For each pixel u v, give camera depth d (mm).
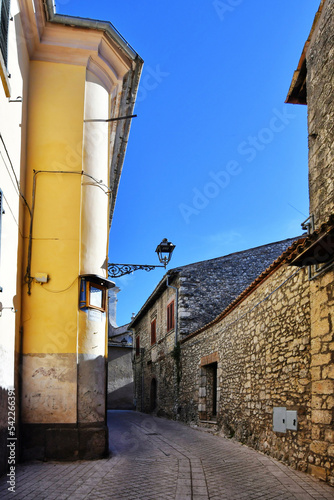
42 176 7449
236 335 9969
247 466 6539
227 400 10484
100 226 7770
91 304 7277
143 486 5195
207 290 15875
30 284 7078
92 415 6980
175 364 15812
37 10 7266
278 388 7391
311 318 6199
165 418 16812
